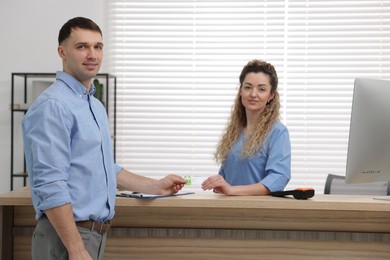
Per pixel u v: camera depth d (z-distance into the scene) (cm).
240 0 455
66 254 182
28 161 180
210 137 459
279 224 233
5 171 456
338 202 209
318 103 453
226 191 226
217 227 234
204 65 458
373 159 218
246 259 233
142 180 234
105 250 237
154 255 236
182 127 459
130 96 461
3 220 231
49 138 174
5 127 455
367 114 213
